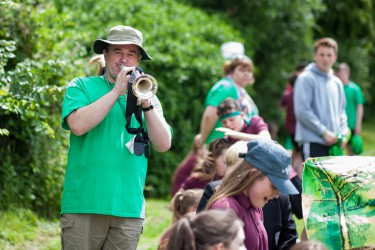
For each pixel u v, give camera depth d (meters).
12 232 9.96
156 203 14.77
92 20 16.30
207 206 6.14
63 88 9.55
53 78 10.54
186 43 17.62
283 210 7.45
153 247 10.62
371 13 30.05
